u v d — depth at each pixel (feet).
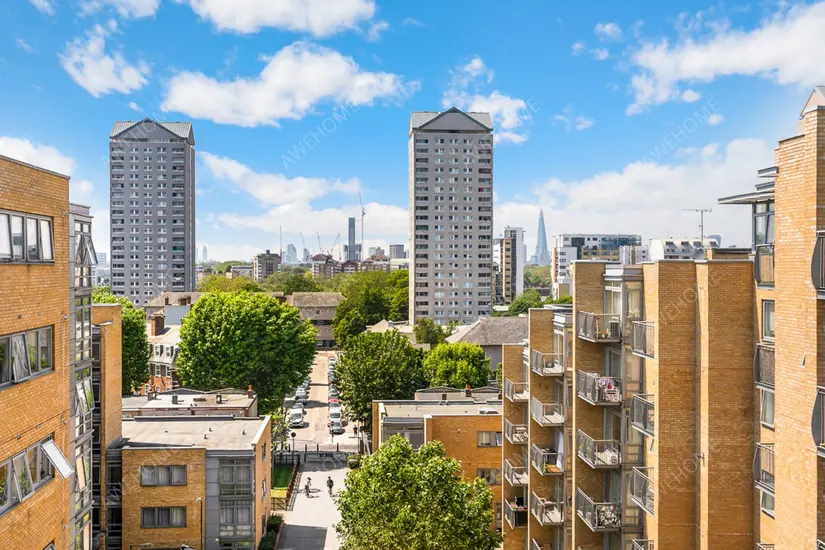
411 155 539.29
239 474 139.23
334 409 297.33
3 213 55.77
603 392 92.89
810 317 53.16
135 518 137.49
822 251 51.37
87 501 94.43
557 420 109.60
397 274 629.51
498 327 320.70
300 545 155.43
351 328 449.89
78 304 96.48
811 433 52.60
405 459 105.19
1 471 53.93
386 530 96.73
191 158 605.31
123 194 577.02
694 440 77.56
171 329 354.13
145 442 145.89
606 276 96.94
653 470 80.94
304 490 197.57
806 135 54.03
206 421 170.40
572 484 102.37
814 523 52.49
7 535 53.98
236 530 139.03
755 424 72.08
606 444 97.50
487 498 105.70
